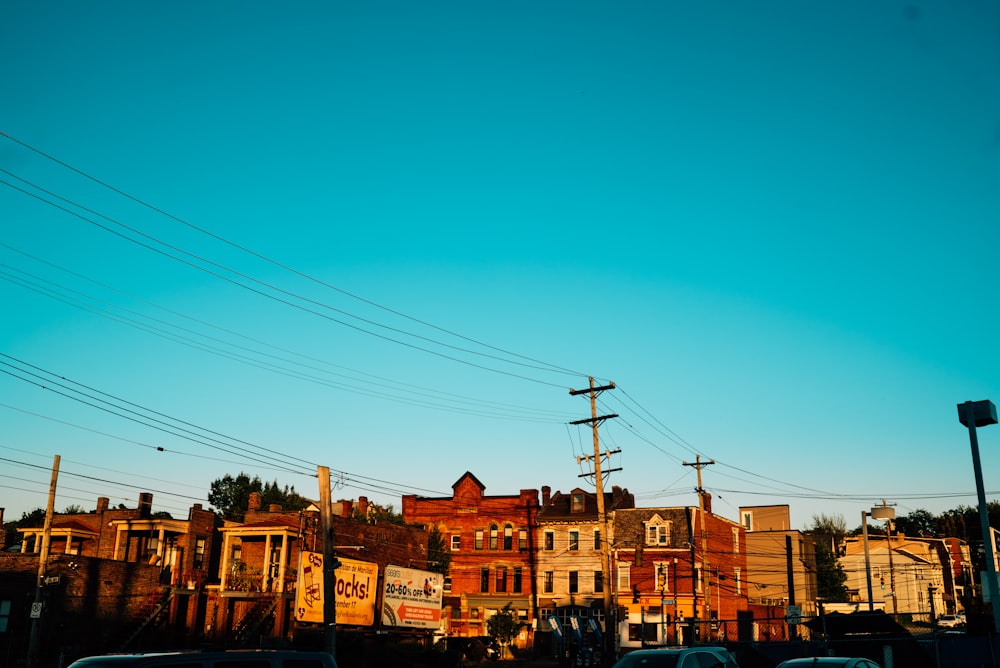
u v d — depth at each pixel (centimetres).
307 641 4741
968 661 3388
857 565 9112
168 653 1455
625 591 7406
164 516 6444
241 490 11294
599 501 4509
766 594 8669
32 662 3653
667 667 2228
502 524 7994
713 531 7650
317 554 4841
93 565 4903
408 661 4966
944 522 12038
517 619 7488
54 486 3850
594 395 4656
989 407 1962
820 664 2072
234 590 5406
